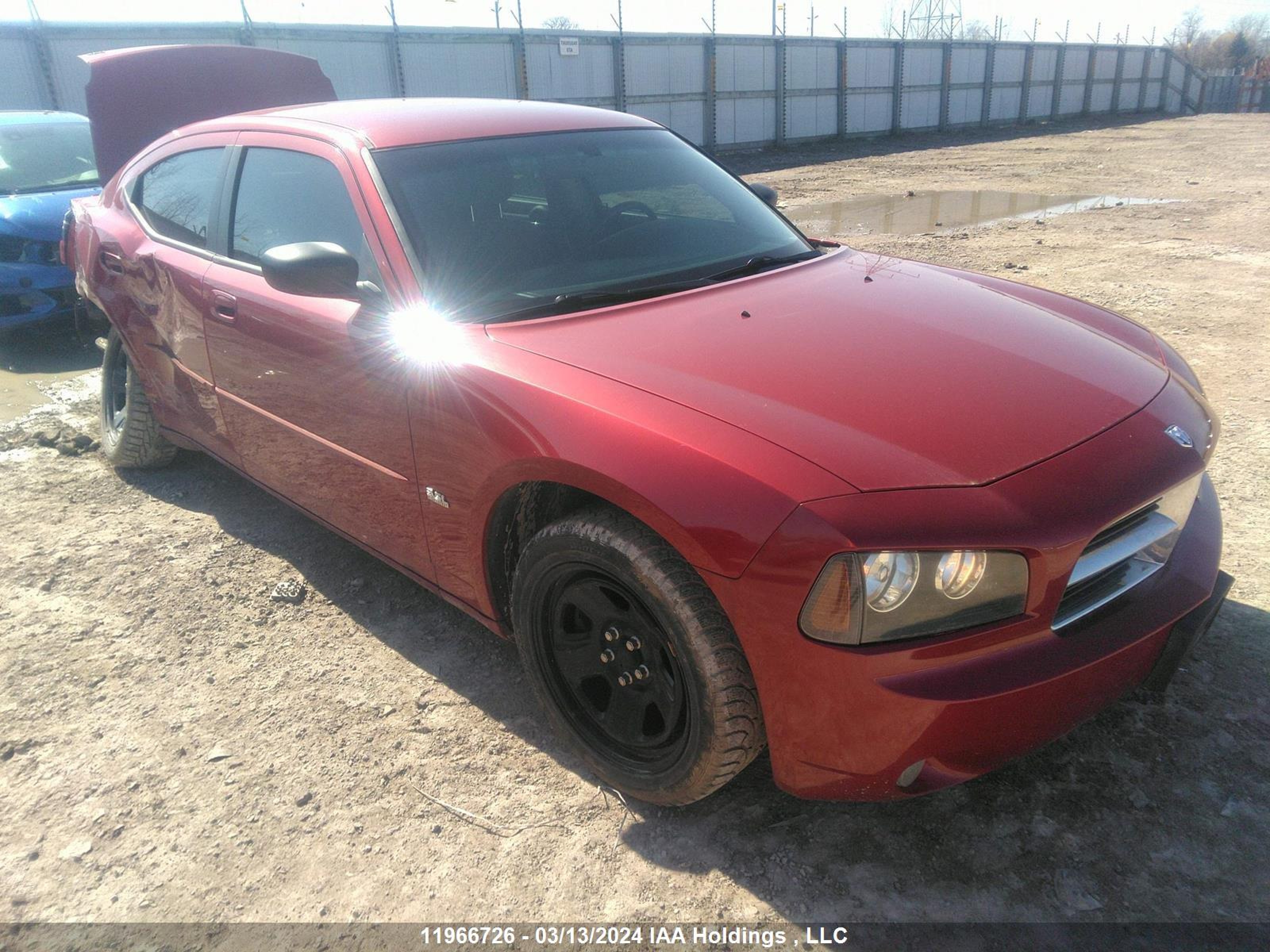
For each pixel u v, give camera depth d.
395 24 19.58
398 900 1.99
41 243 6.11
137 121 5.62
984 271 8.12
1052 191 14.86
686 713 2.01
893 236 10.52
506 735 2.50
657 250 2.86
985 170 18.89
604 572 2.02
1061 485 1.79
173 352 3.55
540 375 2.13
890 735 1.71
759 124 27.28
